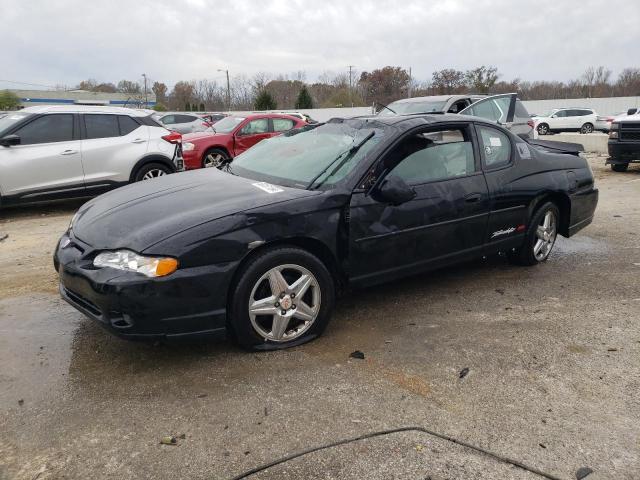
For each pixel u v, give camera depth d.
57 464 2.45
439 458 2.50
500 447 2.58
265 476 2.37
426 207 4.07
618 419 2.81
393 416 2.82
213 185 3.92
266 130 12.51
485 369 3.31
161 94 72.75
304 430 2.70
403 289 4.71
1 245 6.25
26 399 2.95
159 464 2.45
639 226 7.03
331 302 3.69
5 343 3.62
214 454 2.52
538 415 2.84
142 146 8.90
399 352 3.53
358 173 3.77
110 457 2.49
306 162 4.10
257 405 2.91
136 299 3.01
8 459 2.47
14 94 52.34
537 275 5.09
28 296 4.51
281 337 3.53
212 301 3.20
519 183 4.80
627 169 12.84
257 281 3.35
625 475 2.40
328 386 3.10
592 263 5.47
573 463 2.47
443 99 10.15
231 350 3.52
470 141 4.54
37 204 9.27
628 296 4.55
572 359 3.45
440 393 3.04
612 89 62.28
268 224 3.34
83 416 2.80
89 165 8.41
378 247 3.86
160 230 3.16
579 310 4.25
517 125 10.59
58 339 3.69
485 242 4.64
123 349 3.54
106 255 3.15
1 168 7.73
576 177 5.43
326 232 3.58
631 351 3.56
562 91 63.62
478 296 4.55
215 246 3.17
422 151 4.18
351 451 2.54
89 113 8.52
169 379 3.16
